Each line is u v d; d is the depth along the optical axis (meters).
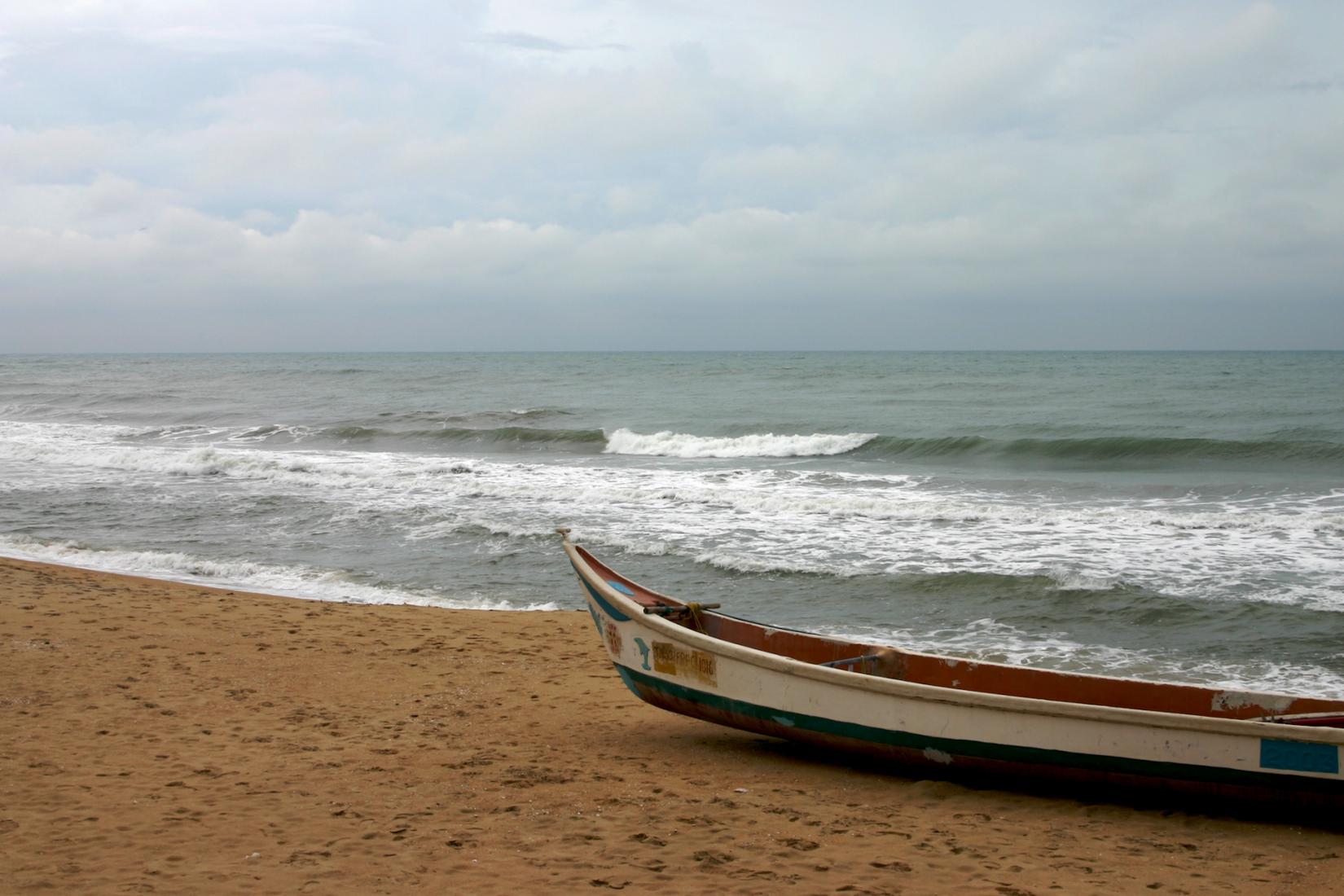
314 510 19.00
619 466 25.73
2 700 7.72
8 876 4.57
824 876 4.79
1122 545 15.05
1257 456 25.94
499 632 10.89
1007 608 12.03
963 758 6.00
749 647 7.48
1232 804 5.68
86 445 30.86
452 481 21.94
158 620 10.68
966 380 64.81
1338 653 10.16
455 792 6.03
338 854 4.96
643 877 4.73
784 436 30.47
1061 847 5.29
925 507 17.89
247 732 7.20
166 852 4.93
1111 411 38.91
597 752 7.02
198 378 80.25
